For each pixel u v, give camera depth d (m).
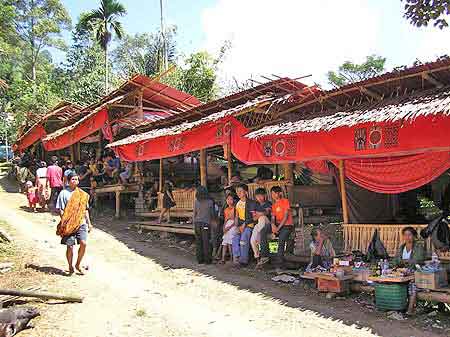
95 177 18.94
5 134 39.19
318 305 7.23
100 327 6.27
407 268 7.17
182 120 14.42
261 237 9.80
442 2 7.71
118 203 16.94
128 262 10.46
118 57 49.81
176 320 6.57
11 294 7.00
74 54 49.38
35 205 17.06
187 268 10.02
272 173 13.66
